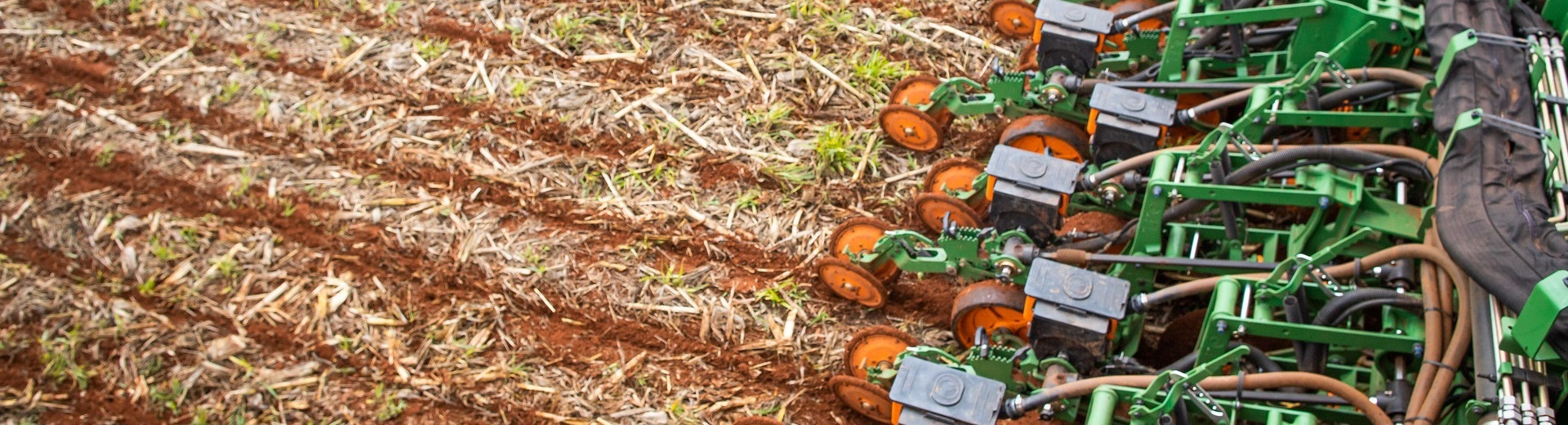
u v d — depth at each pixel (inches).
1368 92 305.4
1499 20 294.0
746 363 318.7
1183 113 319.3
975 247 302.2
